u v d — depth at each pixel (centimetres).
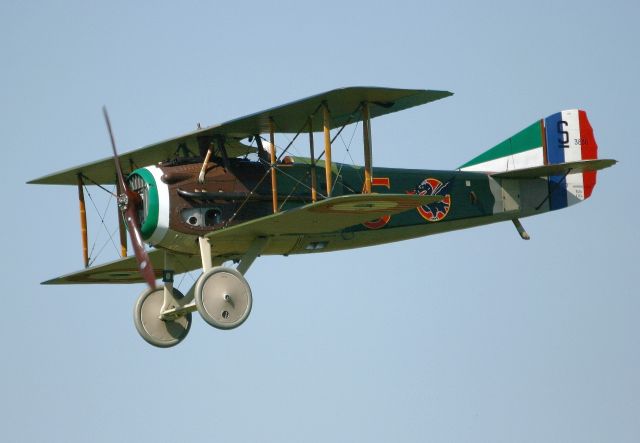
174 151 5628
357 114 5297
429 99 5038
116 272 5969
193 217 5162
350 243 5781
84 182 5944
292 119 5172
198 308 5022
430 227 6097
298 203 5403
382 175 5878
